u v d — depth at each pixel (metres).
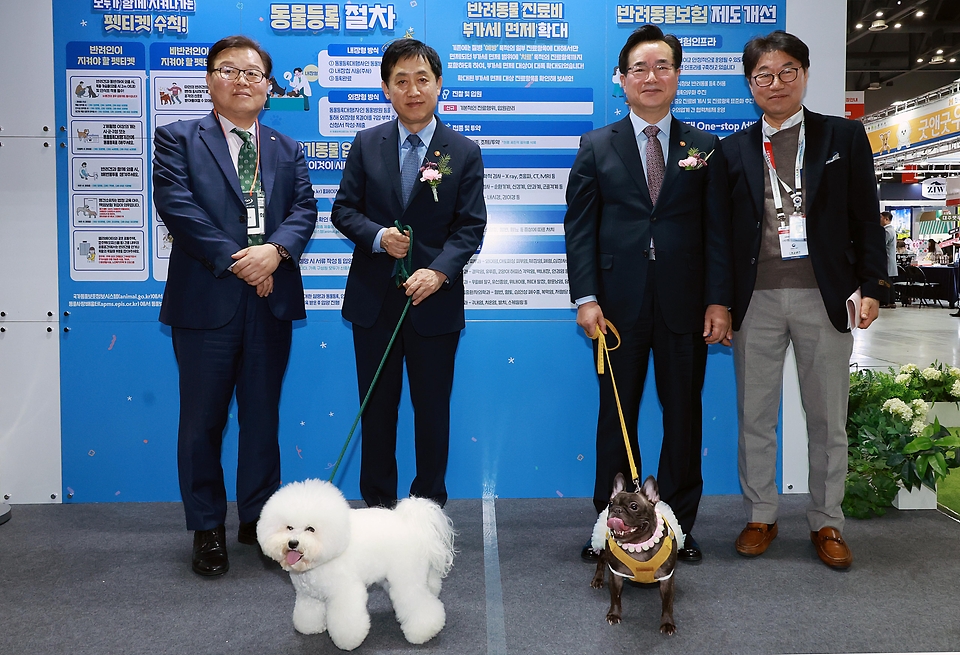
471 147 2.66
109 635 1.99
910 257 16.03
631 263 2.50
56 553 2.63
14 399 3.21
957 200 15.70
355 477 3.31
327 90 3.17
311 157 3.20
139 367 3.23
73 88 3.12
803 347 2.57
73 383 3.22
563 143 3.24
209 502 2.49
